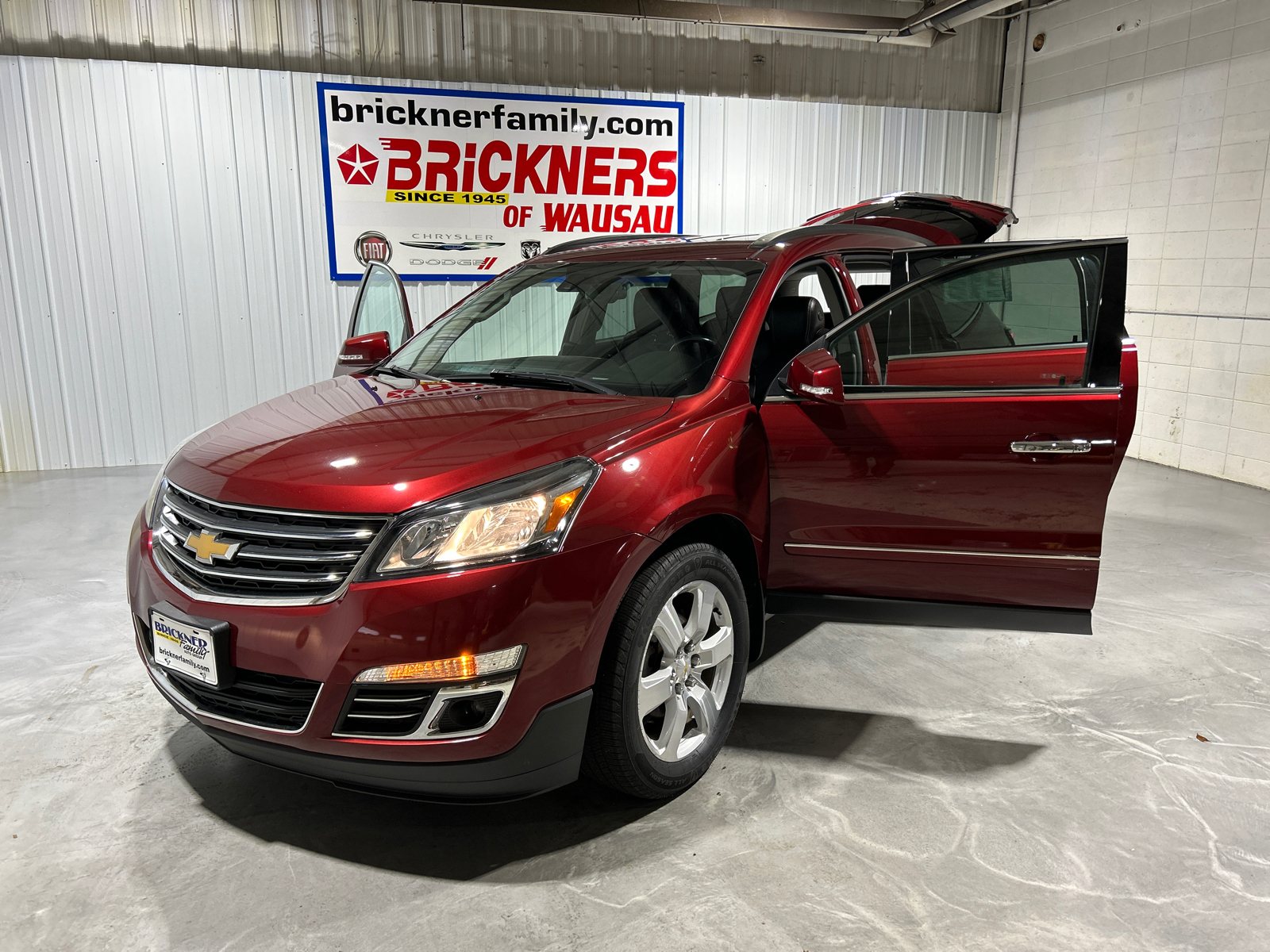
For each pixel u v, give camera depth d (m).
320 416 2.28
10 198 5.58
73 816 2.13
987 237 4.39
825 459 2.36
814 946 1.72
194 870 1.94
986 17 7.43
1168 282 6.23
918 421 2.31
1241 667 3.03
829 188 7.16
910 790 2.26
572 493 1.86
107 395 5.99
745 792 2.25
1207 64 5.81
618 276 2.83
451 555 1.75
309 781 2.30
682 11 6.33
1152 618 3.46
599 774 2.07
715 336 2.47
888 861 1.98
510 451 1.92
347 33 6.14
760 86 7.09
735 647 2.34
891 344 2.47
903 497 2.36
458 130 6.24
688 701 2.24
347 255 6.22
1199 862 1.98
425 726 1.76
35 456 5.95
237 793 2.23
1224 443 5.88
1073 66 6.90
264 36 6.01
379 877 1.92
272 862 1.97
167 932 1.75
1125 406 2.21
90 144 5.64
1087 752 2.46
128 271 5.86
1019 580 2.38
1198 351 6.03
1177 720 2.65
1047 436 2.26
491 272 6.52
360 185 6.14
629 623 1.95
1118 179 6.57
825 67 7.20
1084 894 1.87
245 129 5.87
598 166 6.57
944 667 3.02
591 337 2.75
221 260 6.00
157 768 2.34
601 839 2.05
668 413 2.18
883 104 7.41
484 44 6.40
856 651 3.14
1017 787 2.28
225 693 1.91
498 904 1.84
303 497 1.84
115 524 4.66
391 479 1.83
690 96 6.66
